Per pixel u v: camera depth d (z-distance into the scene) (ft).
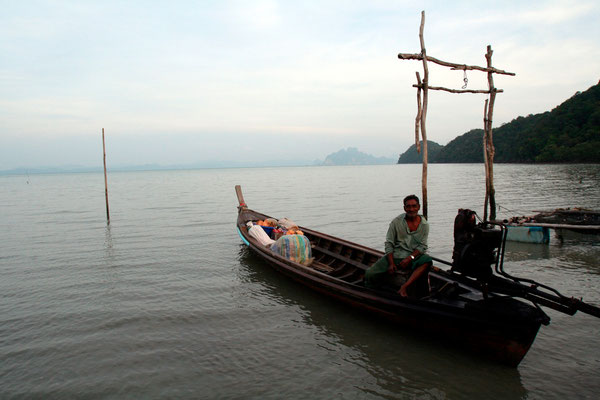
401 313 18.48
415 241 18.71
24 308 23.09
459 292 18.57
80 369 16.57
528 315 14.67
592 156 239.09
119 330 20.20
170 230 48.83
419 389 15.14
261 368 16.67
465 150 451.94
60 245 40.16
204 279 28.60
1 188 162.50
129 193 115.96
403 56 33.94
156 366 16.80
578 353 17.30
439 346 18.17
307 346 18.54
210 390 15.11
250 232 35.12
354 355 17.69
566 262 31.01
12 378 15.93
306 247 28.58
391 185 134.62
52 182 229.25
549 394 14.58
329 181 172.96
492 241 15.79
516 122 366.22
